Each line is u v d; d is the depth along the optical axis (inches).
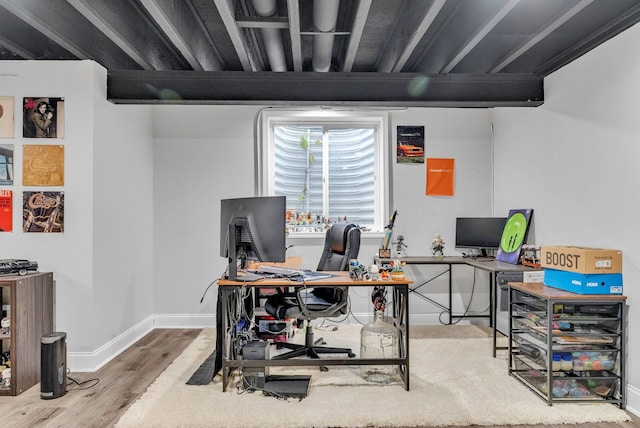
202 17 133.8
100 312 134.4
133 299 159.9
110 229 141.5
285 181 191.6
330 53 140.6
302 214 189.8
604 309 106.3
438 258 172.6
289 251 182.7
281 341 147.5
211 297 180.9
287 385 112.7
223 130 181.8
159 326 179.9
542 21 113.7
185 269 180.9
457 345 150.7
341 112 183.3
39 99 129.1
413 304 184.9
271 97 142.7
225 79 142.1
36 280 118.9
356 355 138.6
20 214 128.5
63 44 121.2
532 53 144.9
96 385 117.2
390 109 184.5
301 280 111.1
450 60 136.3
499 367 128.3
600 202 116.0
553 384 104.7
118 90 140.0
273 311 124.5
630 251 104.3
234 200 116.9
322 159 192.2
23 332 112.8
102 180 136.0
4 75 128.4
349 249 129.0
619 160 108.7
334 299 128.1
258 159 181.9
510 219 163.0
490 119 186.2
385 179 184.4
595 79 118.1
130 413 97.9
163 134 181.2
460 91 144.0
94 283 130.3
